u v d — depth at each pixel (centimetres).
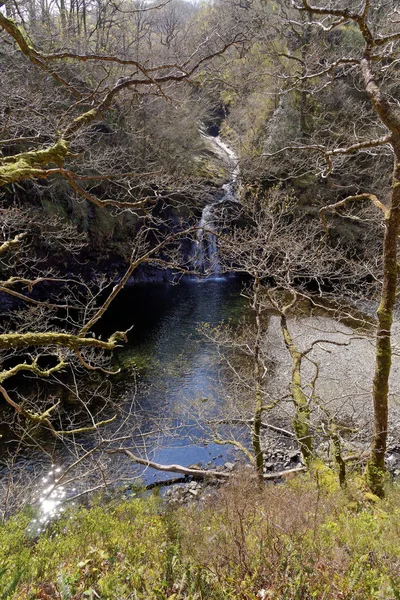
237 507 362
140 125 1405
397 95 976
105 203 329
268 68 1414
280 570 212
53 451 752
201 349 1295
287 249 838
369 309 1473
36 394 987
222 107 2305
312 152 1305
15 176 199
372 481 541
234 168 1967
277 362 1186
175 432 883
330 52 1202
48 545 270
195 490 711
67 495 626
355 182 1557
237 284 2041
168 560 223
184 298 1816
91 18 1800
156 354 1259
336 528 297
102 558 258
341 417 925
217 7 1402
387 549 257
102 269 1838
